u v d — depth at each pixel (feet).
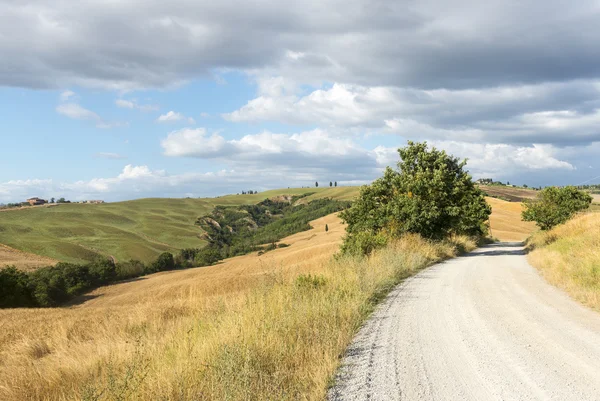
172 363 18.80
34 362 28.37
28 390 22.61
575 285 37.70
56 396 21.06
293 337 21.03
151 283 270.46
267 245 424.05
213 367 16.62
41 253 463.01
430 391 15.17
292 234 491.72
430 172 97.45
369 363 18.37
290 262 197.36
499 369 17.47
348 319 25.89
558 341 21.63
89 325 51.55
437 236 88.89
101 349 29.58
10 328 55.26
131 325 45.37
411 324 25.80
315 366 17.28
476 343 21.47
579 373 16.79
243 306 29.50
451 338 22.48
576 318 26.91
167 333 30.89
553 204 110.01
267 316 24.14
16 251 424.05
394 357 19.21
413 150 103.14
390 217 86.12
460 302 33.09
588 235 66.59
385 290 39.29
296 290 33.27
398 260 55.11
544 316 27.68
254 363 17.11
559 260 53.42
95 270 298.56
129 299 185.06
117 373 20.59
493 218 323.37
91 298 245.65
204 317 31.48
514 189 557.33
